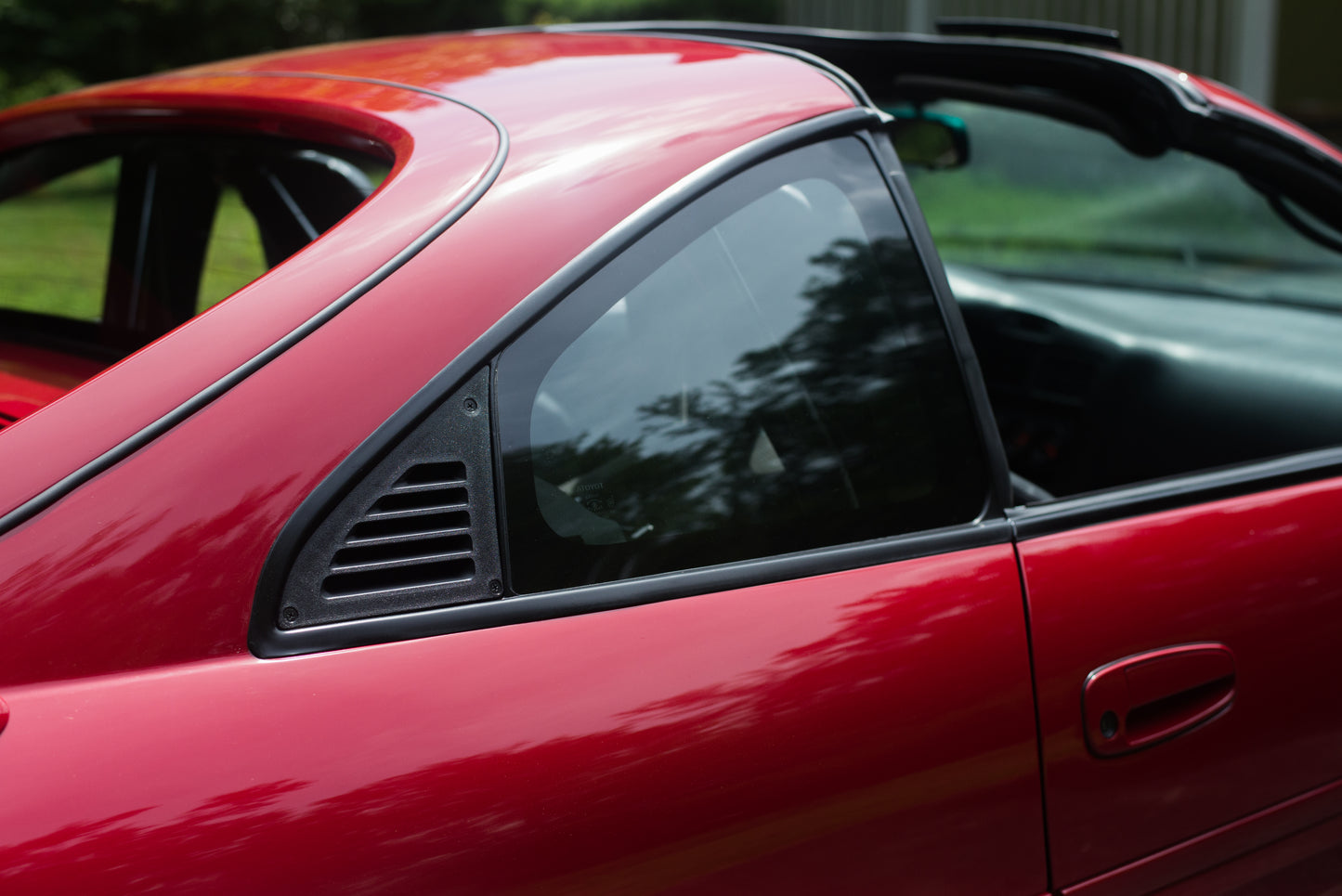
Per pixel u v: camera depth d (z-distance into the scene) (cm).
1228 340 243
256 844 85
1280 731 144
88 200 169
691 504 112
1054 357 250
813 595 113
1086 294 279
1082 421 242
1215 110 179
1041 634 122
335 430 97
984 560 124
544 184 114
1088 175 866
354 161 129
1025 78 204
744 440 117
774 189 126
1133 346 239
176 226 157
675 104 129
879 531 121
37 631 87
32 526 90
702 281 118
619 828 96
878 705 110
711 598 108
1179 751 133
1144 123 193
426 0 1576
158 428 94
